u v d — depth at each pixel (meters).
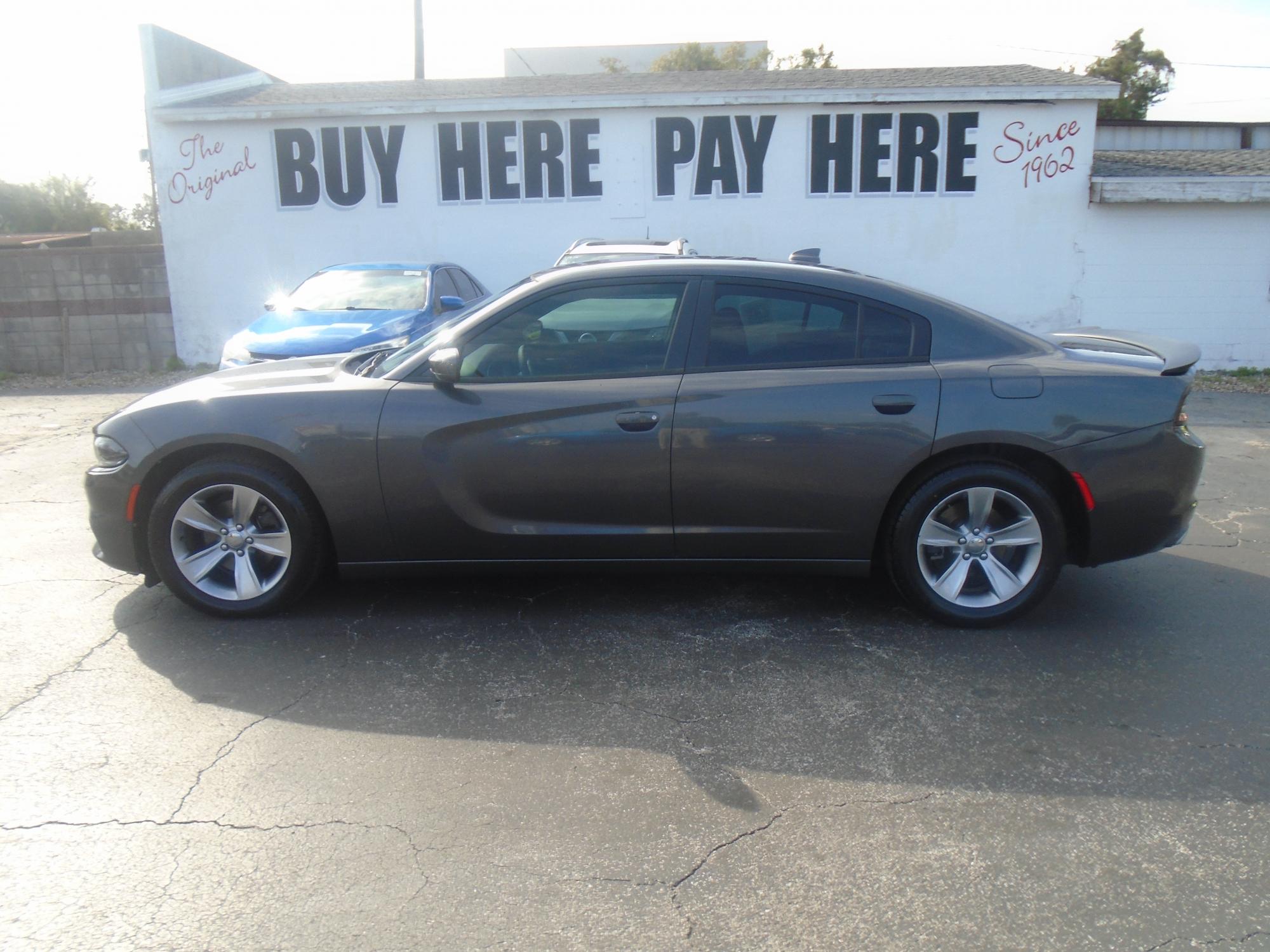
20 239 25.30
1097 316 13.45
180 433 4.14
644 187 13.55
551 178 13.56
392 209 13.71
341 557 4.23
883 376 4.06
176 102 13.74
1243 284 13.05
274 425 4.10
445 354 4.00
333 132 13.50
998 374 4.05
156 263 13.82
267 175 13.62
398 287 9.52
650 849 2.70
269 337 8.36
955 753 3.21
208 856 2.65
